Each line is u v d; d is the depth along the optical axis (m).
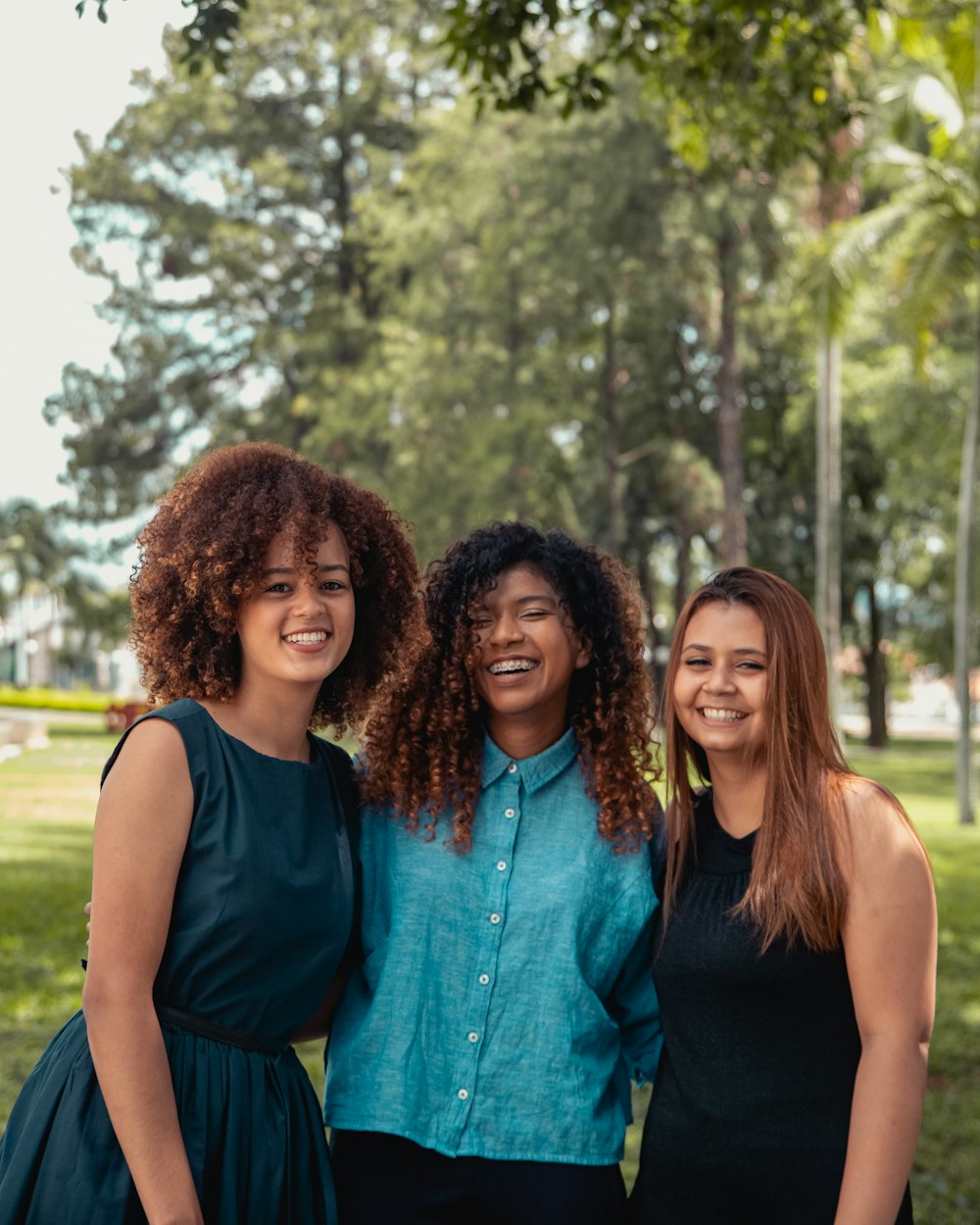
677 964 2.51
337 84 32.62
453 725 2.69
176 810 2.27
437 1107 2.54
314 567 2.40
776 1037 2.42
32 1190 2.21
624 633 2.79
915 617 37.34
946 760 33.16
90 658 71.06
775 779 2.45
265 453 2.51
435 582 2.78
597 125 21.86
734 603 2.54
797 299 20.25
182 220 32.62
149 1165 2.14
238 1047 2.35
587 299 24.86
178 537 2.43
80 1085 2.24
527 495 25.23
